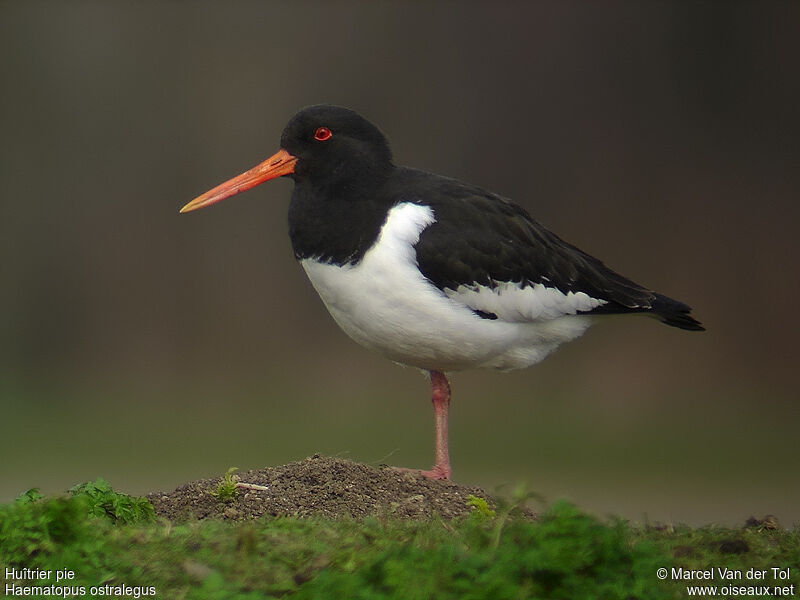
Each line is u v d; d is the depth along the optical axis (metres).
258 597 6.19
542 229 9.41
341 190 8.84
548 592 6.22
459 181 9.30
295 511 7.89
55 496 7.36
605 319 9.58
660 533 7.84
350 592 6.06
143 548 6.93
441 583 6.14
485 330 8.93
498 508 7.93
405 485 8.34
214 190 9.12
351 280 8.78
